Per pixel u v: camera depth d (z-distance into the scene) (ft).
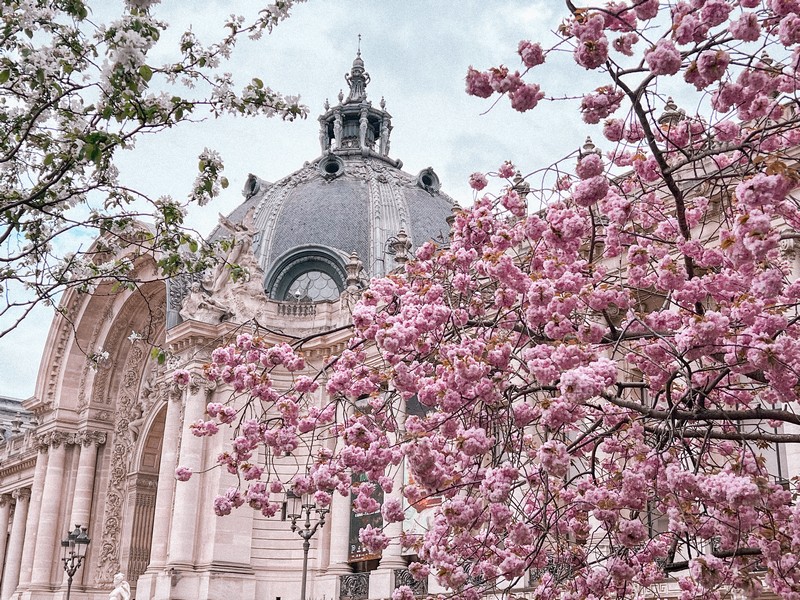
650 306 77.10
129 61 48.42
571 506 52.19
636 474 43.70
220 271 174.19
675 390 57.21
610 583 51.96
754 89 43.21
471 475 51.55
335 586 147.95
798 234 43.93
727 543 48.55
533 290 47.24
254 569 158.10
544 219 55.11
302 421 62.03
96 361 76.28
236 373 62.80
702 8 39.75
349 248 196.24
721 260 48.44
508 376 50.26
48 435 219.41
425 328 52.13
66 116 55.72
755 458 47.47
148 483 205.05
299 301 175.83
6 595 261.85
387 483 58.65
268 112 58.34
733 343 43.37
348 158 234.38
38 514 219.20
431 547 51.37
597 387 39.52
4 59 54.65
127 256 66.03
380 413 59.93
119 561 203.51
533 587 101.65
